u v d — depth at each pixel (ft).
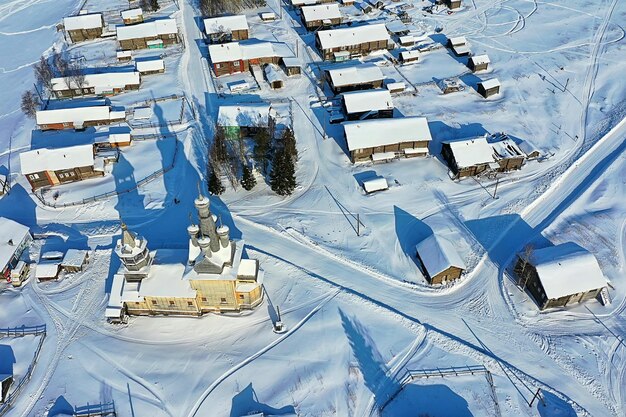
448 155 276.00
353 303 206.80
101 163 282.56
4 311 209.77
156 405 175.32
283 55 372.99
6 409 175.22
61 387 181.47
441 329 197.36
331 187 268.21
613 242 229.66
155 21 417.08
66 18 431.43
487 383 177.99
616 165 274.57
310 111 326.85
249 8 473.67
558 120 312.71
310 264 225.35
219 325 201.36
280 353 189.37
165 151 295.69
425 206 254.06
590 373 180.75
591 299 206.49
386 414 169.99
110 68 386.32
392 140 278.46
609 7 450.71
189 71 377.91
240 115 300.20
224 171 277.64
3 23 497.87
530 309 203.82
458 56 385.09
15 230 233.55
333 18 425.69
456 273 214.90
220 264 189.57
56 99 355.15
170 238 238.07
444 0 463.42
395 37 413.59
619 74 354.13
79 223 251.19
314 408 172.24
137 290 199.52
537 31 417.08
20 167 293.64
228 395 177.06
